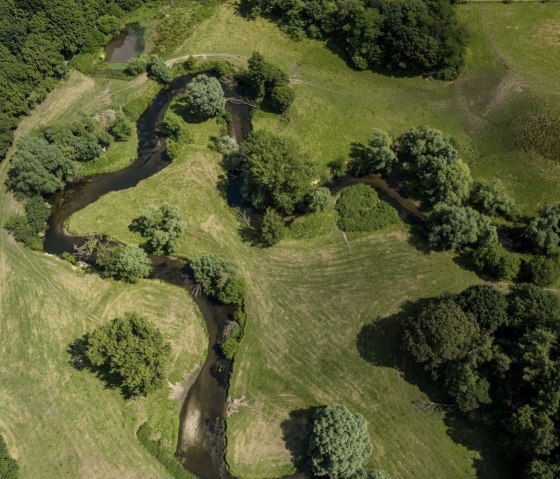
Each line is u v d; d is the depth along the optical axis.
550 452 62.78
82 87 111.62
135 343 71.69
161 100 109.38
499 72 102.62
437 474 68.56
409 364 75.56
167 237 85.88
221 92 101.69
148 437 73.69
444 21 100.81
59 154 94.94
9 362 81.38
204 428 74.81
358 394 74.50
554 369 64.25
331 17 109.12
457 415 71.56
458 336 68.25
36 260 90.69
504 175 91.06
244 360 78.44
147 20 122.06
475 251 81.69
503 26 109.12
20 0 111.50
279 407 74.62
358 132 98.75
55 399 77.50
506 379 69.94
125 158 100.75
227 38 116.38
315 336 79.50
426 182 87.94
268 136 88.81
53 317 84.69
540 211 82.62
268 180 84.81
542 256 79.69
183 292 85.06
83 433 74.69
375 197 90.00
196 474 71.62
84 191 98.38
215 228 90.81
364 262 84.94
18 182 96.69
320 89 105.31
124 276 85.31
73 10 112.25
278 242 88.06
